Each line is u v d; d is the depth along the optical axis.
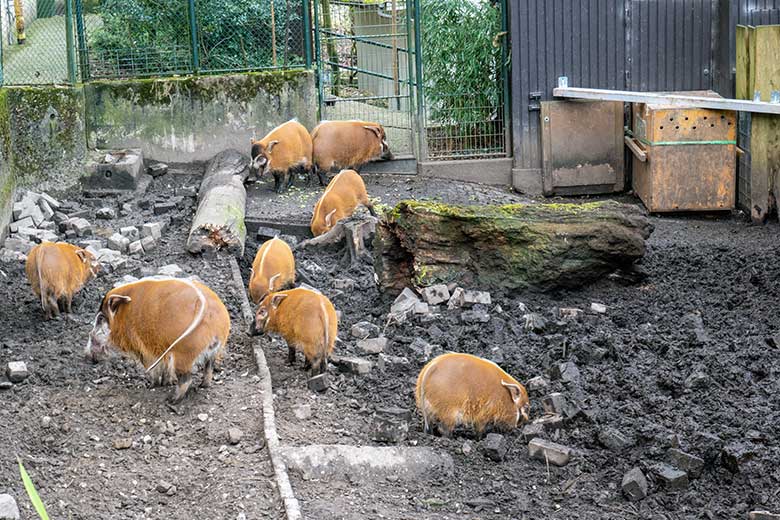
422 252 10.91
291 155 15.02
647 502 7.09
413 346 9.54
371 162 16.44
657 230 14.30
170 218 13.55
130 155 15.41
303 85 16.16
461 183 16.17
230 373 8.84
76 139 14.80
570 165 16.36
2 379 8.61
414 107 16.38
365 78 18.81
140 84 15.79
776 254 12.57
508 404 7.91
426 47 16.39
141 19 15.95
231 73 16.09
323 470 7.22
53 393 8.38
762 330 10.09
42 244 10.02
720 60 16.19
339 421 8.12
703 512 6.92
